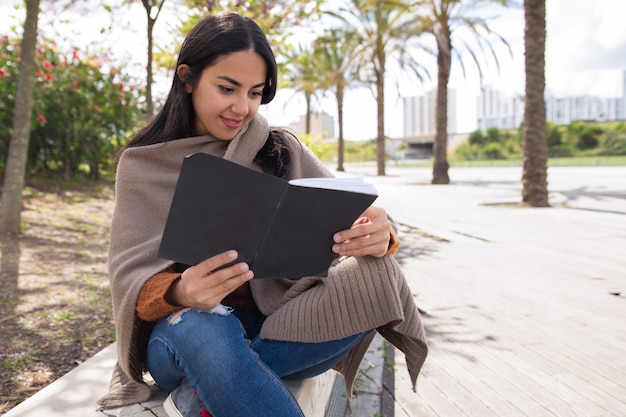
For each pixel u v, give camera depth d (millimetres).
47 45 10648
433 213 10062
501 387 2654
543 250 6246
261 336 1598
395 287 1604
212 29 1555
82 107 11477
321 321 1560
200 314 1416
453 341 3307
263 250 1363
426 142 72625
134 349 1577
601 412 2385
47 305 3904
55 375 2791
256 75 1586
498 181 20969
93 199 9820
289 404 1399
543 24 10766
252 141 1685
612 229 7684
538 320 3686
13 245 5715
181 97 1646
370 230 1513
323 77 28312
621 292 4363
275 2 7562
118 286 1504
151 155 1647
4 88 9375
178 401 1479
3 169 9562
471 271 5215
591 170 27125
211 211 1258
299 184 1321
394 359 3061
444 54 19422
